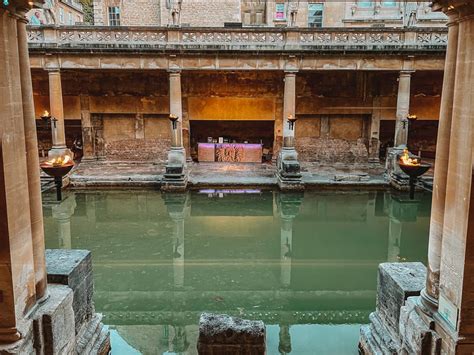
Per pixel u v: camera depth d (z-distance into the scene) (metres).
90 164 23.34
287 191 18.95
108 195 18.58
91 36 19.09
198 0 26.52
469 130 4.58
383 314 6.74
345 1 25.55
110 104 23.48
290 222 15.51
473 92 4.52
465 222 4.65
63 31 19.00
